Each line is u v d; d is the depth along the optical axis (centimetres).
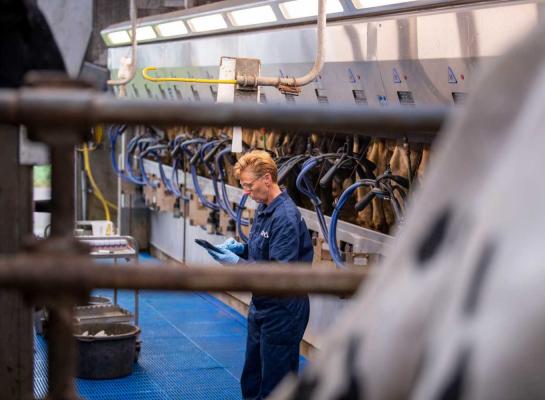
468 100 63
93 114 121
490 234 55
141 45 972
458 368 52
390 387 59
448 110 121
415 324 59
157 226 1183
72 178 129
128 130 1184
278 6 616
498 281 52
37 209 654
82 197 1235
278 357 509
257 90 505
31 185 185
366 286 67
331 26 544
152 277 121
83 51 208
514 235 53
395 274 63
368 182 537
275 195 529
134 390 642
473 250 56
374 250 588
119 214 1216
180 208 1044
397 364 59
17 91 121
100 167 1235
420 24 451
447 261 59
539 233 52
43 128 125
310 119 123
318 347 699
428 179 64
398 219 517
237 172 524
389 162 589
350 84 549
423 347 57
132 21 675
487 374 50
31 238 127
